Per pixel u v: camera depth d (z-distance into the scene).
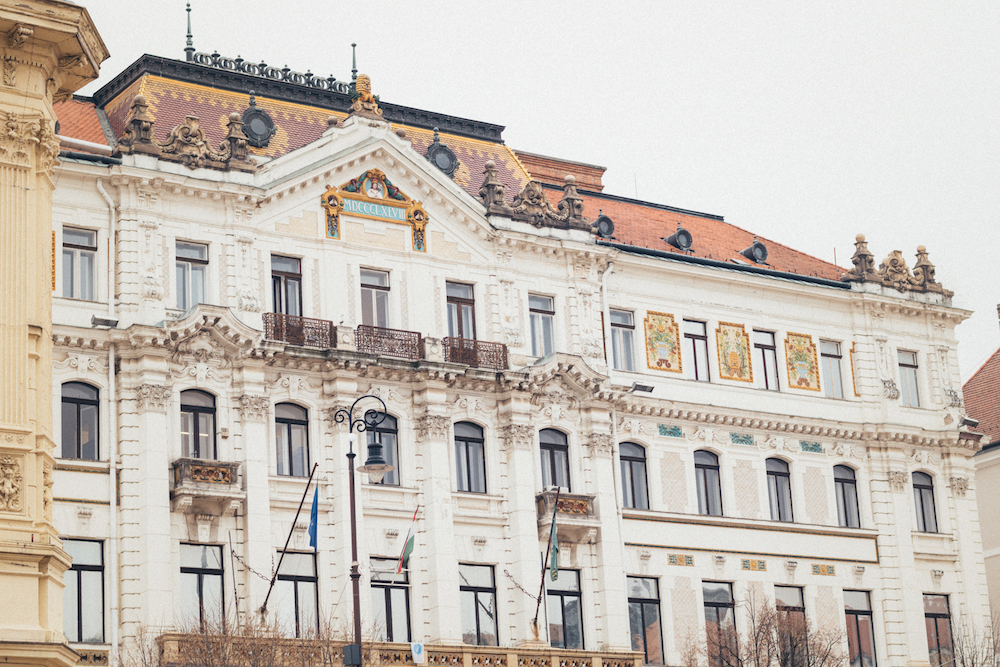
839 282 66.88
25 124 33.06
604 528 57.25
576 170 68.25
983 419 76.69
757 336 63.91
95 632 47.72
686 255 63.16
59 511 47.78
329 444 52.84
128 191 50.72
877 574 64.38
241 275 52.22
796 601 62.03
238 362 51.38
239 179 52.78
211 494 49.31
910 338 68.25
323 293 53.94
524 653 53.16
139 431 49.25
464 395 55.94
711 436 61.41
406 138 59.28
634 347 60.59
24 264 32.44
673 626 58.41
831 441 64.62
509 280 57.88
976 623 66.19
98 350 49.47
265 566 50.31
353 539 42.09
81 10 33.62
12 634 30.28
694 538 59.88
